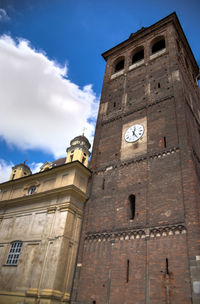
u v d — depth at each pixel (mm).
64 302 22953
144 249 21656
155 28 41156
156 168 25844
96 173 30625
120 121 33531
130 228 23562
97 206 27703
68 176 29750
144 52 39969
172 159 25281
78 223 27547
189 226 20469
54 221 27266
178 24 40594
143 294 19703
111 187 28031
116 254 23000
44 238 26734
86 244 25719
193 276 18266
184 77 34656
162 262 20156
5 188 37031
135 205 24781
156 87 33344
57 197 28906
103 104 37969
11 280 26672
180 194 22641
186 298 17828
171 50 35906
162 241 21094
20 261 27391
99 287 22281
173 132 27250
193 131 29234
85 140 46062
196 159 26297
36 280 24297
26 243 28312
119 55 43938
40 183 32844
